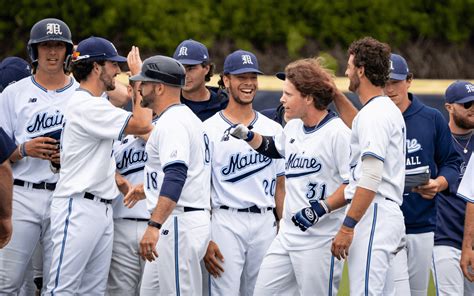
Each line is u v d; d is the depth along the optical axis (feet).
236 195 59.11
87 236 55.42
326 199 52.85
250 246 59.62
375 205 50.67
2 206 48.62
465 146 63.72
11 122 60.70
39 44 59.67
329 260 54.49
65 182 55.83
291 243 54.85
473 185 59.67
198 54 62.80
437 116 59.62
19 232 59.06
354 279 50.90
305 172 54.54
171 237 53.67
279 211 61.31
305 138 54.85
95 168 55.62
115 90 64.34
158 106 54.13
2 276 58.95
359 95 52.03
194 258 54.13
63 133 56.44
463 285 62.39
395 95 58.80
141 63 58.54
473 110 62.80
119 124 55.01
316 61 55.26
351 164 51.88
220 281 59.00
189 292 54.13
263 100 92.99
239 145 59.41
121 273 59.88
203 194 55.06
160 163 53.42
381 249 50.57
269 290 55.77
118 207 59.36
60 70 60.59
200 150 54.75
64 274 55.31
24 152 58.23
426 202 58.65
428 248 59.00
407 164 59.00
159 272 53.93
